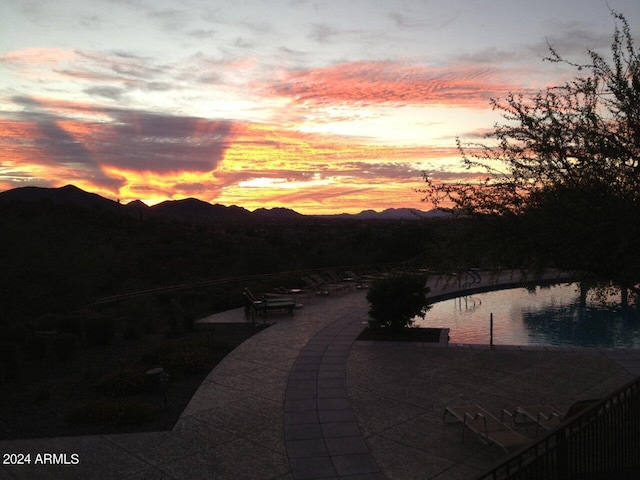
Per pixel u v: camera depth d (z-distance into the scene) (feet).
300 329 51.96
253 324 53.67
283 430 26.02
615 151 18.08
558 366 37.45
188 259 115.34
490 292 83.76
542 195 19.83
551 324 62.28
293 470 21.54
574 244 19.16
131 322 50.16
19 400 30.50
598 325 61.67
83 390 32.53
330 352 42.45
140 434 25.54
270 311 62.95
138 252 109.40
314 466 21.91
